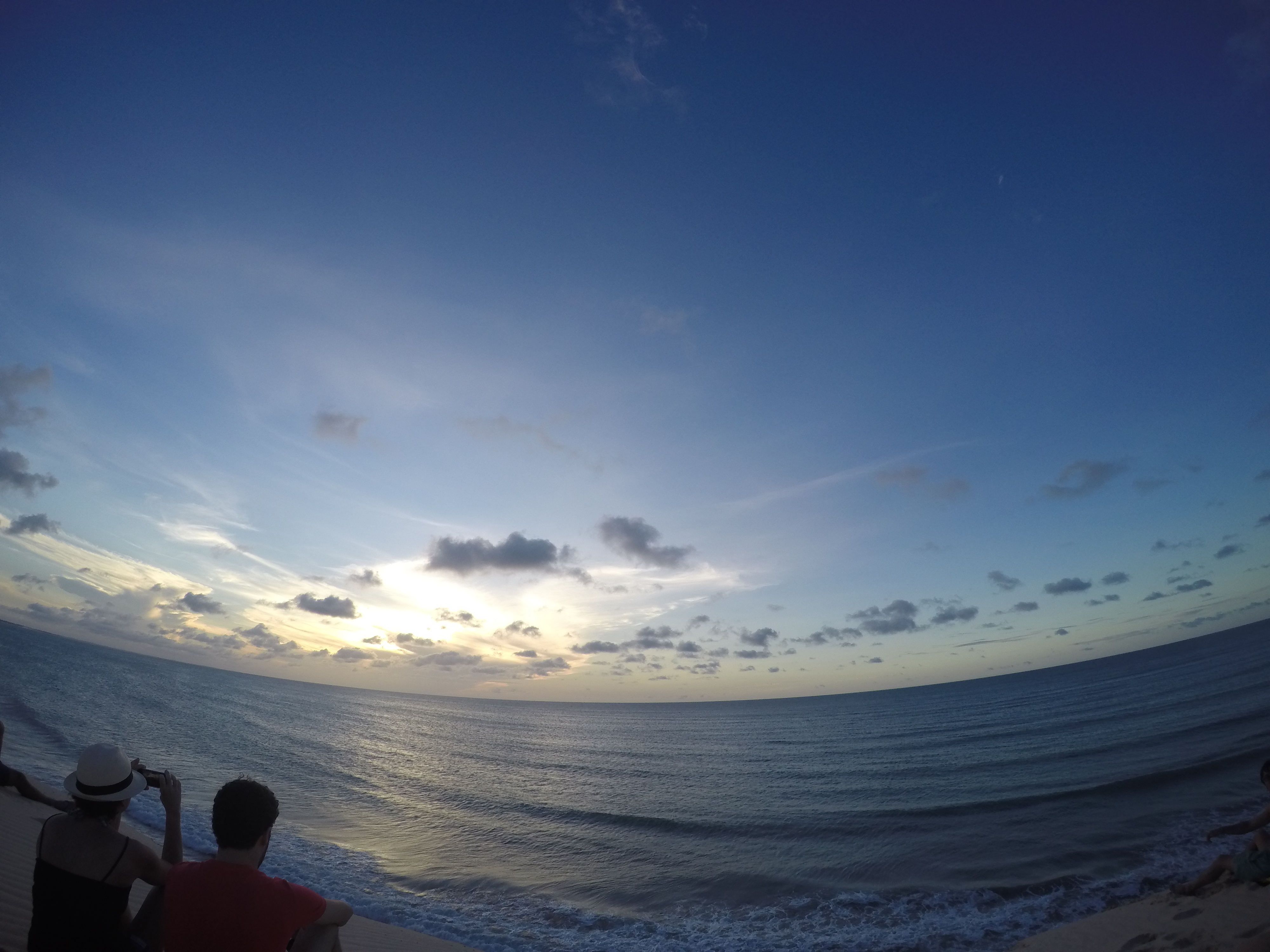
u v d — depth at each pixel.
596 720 111.75
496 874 14.56
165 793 3.18
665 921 11.41
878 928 10.48
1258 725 27.78
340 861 14.42
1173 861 12.27
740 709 170.38
